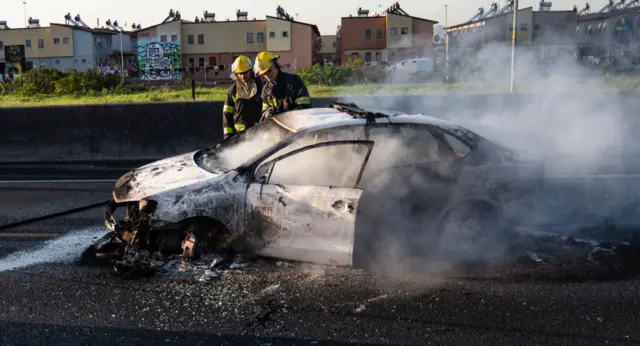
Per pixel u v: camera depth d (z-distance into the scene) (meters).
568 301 4.23
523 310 4.08
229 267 4.93
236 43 58.66
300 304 4.23
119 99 16.58
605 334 3.71
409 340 3.66
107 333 3.81
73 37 61.91
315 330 3.82
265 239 4.82
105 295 4.45
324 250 4.73
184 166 5.33
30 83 24.39
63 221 6.64
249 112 6.61
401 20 57.34
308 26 57.81
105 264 5.14
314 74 26.52
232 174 4.88
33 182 9.27
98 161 11.66
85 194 8.19
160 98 16.33
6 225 6.45
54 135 11.70
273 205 4.76
